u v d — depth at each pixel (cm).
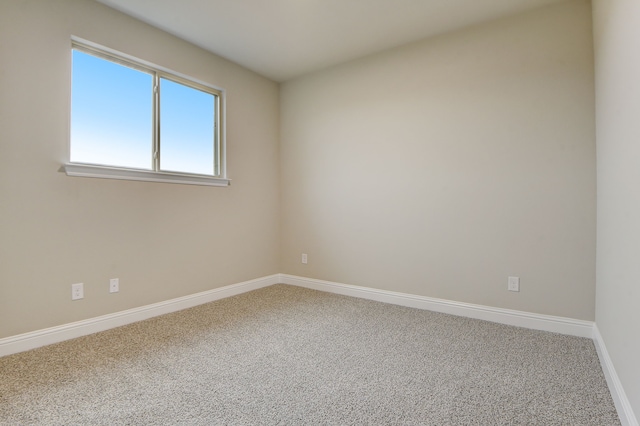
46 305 223
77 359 202
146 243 278
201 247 321
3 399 159
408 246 314
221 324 264
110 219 255
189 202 311
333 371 189
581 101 237
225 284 345
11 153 208
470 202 281
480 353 211
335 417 147
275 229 405
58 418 145
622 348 148
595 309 232
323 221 373
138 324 264
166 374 184
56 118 227
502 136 266
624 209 150
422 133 304
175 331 249
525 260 257
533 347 220
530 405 155
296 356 208
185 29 285
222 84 339
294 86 396
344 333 246
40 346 219
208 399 160
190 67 308
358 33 292
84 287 241
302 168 390
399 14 261
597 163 225
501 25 266
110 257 255
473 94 278
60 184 229
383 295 329
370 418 146
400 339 234
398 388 171
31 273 216
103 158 257
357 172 346
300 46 316
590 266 234
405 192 315
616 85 166
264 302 327
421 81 304
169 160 301
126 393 165
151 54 278
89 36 241
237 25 278
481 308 276
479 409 152
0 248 204
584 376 182
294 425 142
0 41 203
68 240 233
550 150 247
